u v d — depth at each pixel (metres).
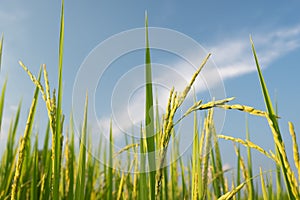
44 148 0.94
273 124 0.48
